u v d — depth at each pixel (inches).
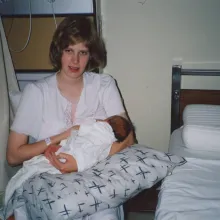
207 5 57.8
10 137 46.7
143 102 68.4
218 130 49.2
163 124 70.1
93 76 52.1
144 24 61.3
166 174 43.1
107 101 51.8
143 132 71.6
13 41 57.7
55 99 47.4
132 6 60.3
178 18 59.8
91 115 50.7
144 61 64.4
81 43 44.9
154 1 59.2
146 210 62.3
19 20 56.0
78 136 43.8
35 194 37.1
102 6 60.9
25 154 45.1
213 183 42.4
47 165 42.4
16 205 42.4
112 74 66.6
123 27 62.1
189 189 41.0
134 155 43.4
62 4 54.4
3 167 51.2
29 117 46.1
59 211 34.8
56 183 37.2
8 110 51.8
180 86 62.8
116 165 41.4
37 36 56.9
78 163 40.9
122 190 38.8
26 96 46.3
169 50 62.6
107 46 64.0
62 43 45.0
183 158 46.2
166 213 36.9
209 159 47.8
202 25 59.5
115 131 45.6
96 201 37.0
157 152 45.2
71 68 46.0
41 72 59.7
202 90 62.2
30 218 40.3
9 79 54.4
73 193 36.0
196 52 61.7
